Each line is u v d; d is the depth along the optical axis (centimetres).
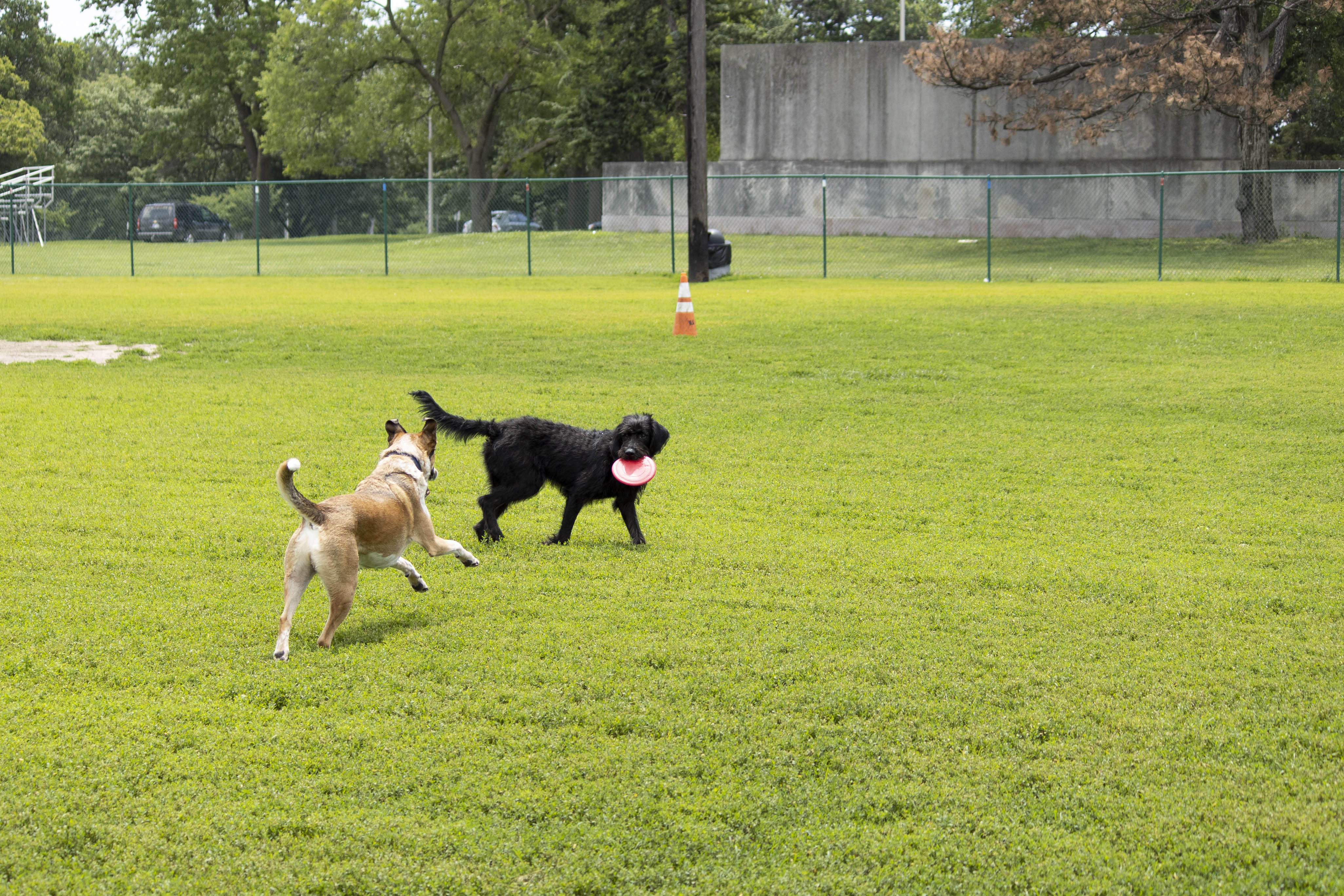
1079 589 680
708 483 966
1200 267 3278
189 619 611
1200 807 420
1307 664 558
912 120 4250
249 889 371
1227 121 4003
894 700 513
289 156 5584
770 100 4359
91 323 1931
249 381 1427
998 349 1719
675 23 5303
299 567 562
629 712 498
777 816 416
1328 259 3316
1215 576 705
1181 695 520
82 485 903
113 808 415
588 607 642
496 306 2283
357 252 4041
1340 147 5000
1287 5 3522
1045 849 395
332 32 5200
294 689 518
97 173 7438
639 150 5612
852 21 6819
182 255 3994
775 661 559
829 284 2858
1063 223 4091
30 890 367
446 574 704
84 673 536
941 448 1106
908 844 398
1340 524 830
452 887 374
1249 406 1289
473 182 3925
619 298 2478
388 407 1259
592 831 404
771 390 1415
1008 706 510
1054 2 3566
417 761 451
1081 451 1091
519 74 5566
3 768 439
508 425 775
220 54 6275
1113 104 3588
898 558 745
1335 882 373
